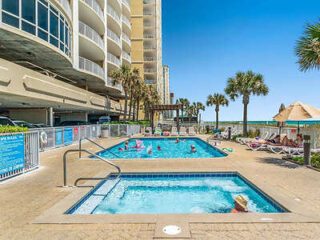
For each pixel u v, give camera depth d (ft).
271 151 37.81
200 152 48.67
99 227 10.72
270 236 9.73
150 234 9.96
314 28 24.72
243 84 62.23
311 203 13.89
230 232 10.09
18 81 37.63
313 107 33.71
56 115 95.96
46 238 9.80
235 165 26.16
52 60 56.65
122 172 23.00
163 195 19.63
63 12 53.83
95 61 94.43
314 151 30.42
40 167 25.71
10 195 15.88
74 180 19.97
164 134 78.07
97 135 70.03
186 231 10.11
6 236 10.04
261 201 16.51
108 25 108.88
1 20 35.86
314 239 9.48
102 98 86.17
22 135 22.36
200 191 20.48
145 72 172.45
